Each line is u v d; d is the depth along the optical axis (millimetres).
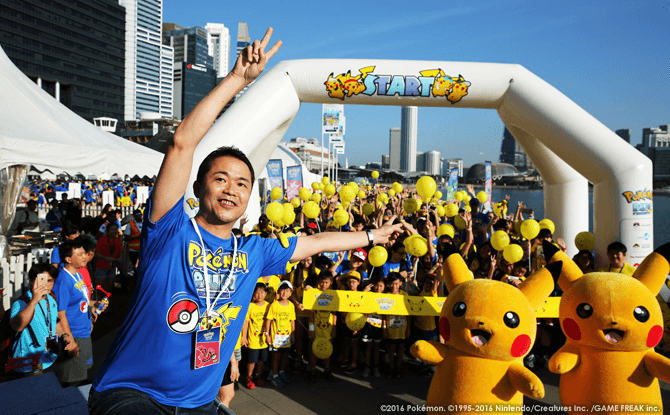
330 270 5695
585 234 6691
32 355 3770
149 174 9930
